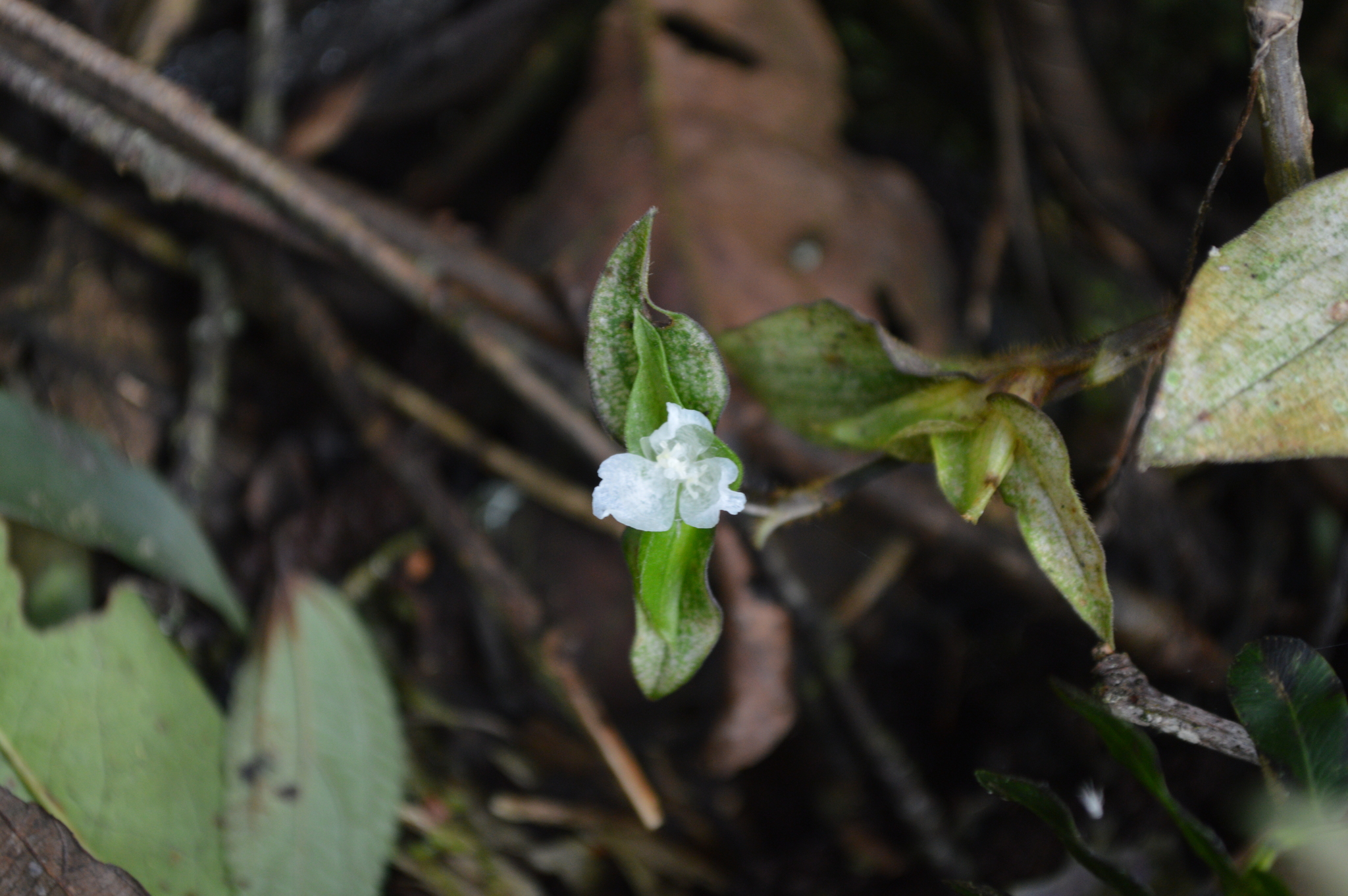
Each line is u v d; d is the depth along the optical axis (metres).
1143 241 0.40
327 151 0.43
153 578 0.32
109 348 0.36
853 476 0.28
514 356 0.34
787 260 0.38
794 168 0.40
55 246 0.36
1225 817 0.31
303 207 0.33
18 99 0.34
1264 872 0.26
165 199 0.33
